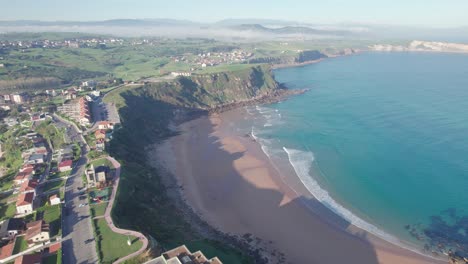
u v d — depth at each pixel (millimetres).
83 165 111938
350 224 98375
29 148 130375
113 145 128375
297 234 94562
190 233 87688
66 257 68625
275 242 91312
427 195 111188
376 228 96188
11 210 88438
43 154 122562
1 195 98062
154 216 91125
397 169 129500
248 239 92000
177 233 84875
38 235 73562
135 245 70875
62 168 108062
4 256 70188
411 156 139875
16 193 97438
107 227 77312
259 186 121000
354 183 121000
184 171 133500
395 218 100375
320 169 132250
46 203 88938
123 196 91625
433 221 98000
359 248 88312
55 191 95562
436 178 121375
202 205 109250
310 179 124875
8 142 139875
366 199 110875
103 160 113312
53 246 72125
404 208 104875
